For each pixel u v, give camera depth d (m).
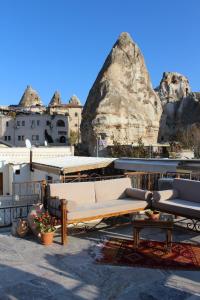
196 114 83.94
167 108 91.88
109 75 52.91
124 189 8.62
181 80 109.31
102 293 4.72
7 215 11.78
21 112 80.44
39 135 73.44
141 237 7.27
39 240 6.99
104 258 6.01
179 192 8.27
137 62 55.81
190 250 6.45
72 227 8.02
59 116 75.12
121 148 42.59
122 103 50.28
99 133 47.78
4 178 21.98
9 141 74.31
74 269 5.53
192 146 51.84
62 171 14.13
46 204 7.85
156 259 5.96
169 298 4.57
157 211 8.09
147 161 14.70
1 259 5.95
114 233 7.59
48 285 4.95
